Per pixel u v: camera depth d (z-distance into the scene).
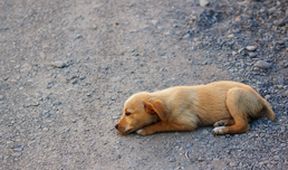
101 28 10.52
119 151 7.12
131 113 7.26
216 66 8.98
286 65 8.86
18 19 11.16
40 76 9.16
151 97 7.27
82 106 8.19
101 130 7.58
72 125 7.77
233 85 7.39
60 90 8.67
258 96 7.32
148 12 10.89
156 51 9.57
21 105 8.36
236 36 9.81
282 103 7.82
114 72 9.05
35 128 7.79
